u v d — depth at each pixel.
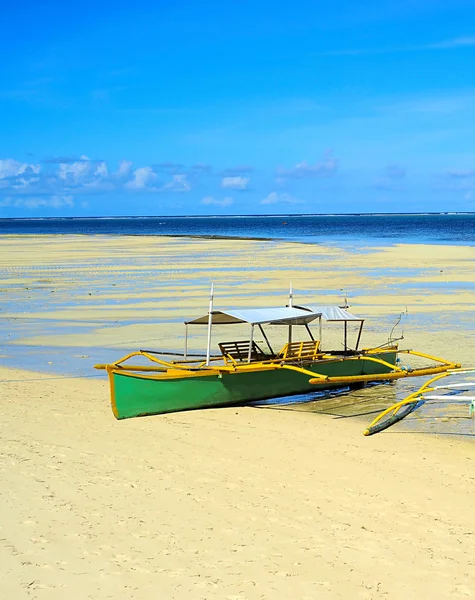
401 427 12.10
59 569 6.48
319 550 6.98
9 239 84.88
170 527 7.46
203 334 21.05
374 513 7.99
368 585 6.32
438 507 8.23
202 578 6.37
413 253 51.31
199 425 12.02
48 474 9.05
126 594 6.07
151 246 66.25
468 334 20.31
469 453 10.52
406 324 22.08
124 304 26.95
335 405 13.84
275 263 44.12
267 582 6.32
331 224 178.75
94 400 13.59
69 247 65.38
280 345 19.30
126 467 9.46
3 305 27.19
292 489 8.73
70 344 19.64
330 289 30.62
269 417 12.78
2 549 6.84
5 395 13.80
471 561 6.82
